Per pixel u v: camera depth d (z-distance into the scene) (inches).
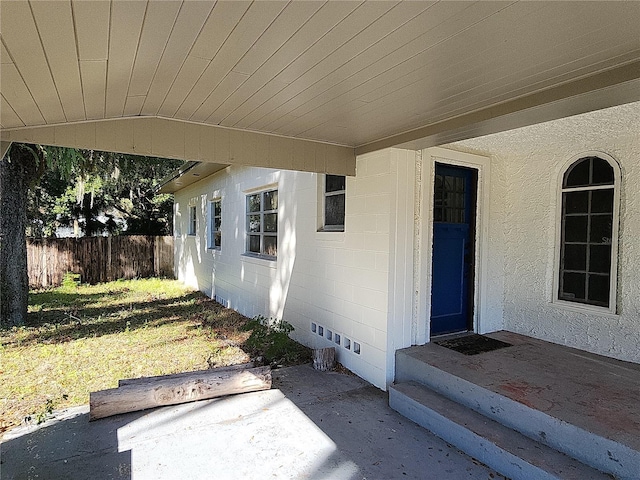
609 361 145.9
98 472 102.7
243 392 153.0
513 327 188.7
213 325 278.8
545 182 176.7
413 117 124.0
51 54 71.0
